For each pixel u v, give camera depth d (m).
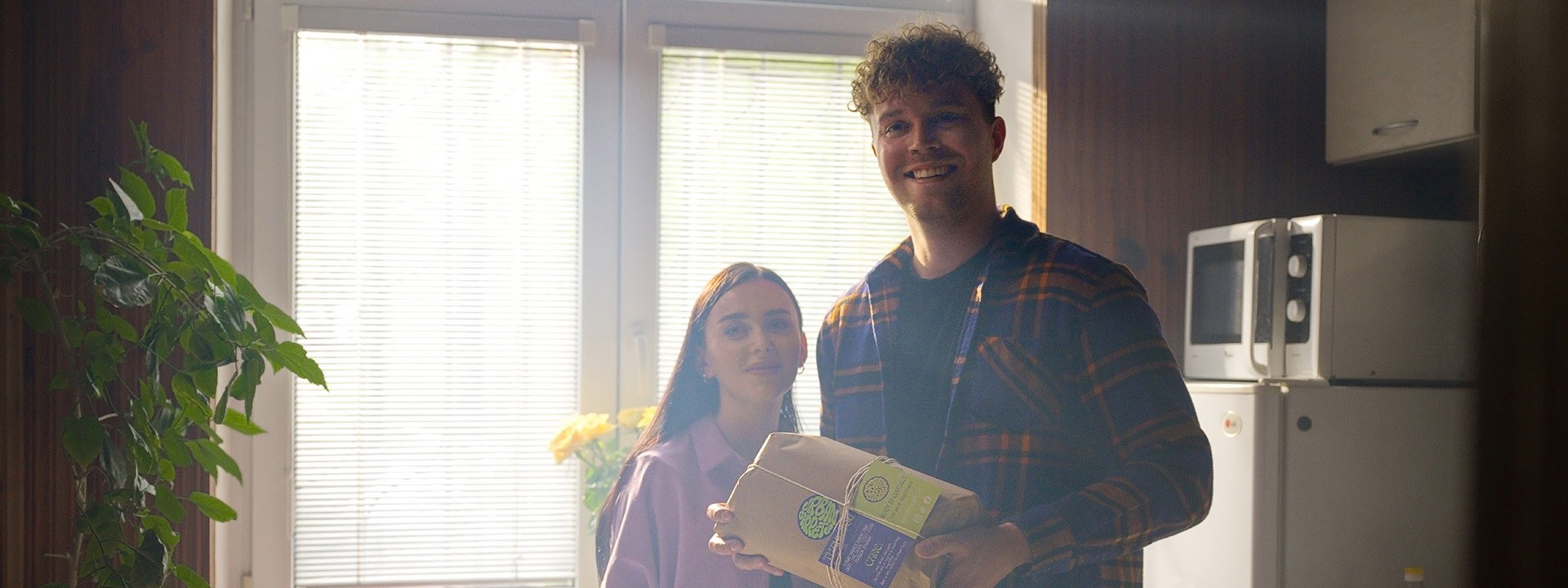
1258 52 2.44
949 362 1.17
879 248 2.58
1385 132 2.27
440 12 2.42
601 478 2.27
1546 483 0.22
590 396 2.48
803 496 1.02
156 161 1.72
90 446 1.50
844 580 0.97
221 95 2.21
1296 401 1.91
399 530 2.41
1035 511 0.97
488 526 2.45
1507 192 0.23
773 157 2.55
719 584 1.27
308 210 2.39
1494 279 0.23
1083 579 1.12
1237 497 1.93
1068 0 2.37
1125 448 1.06
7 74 1.94
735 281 1.40
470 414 2.45
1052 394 1.11
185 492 2.04
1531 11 0.22
